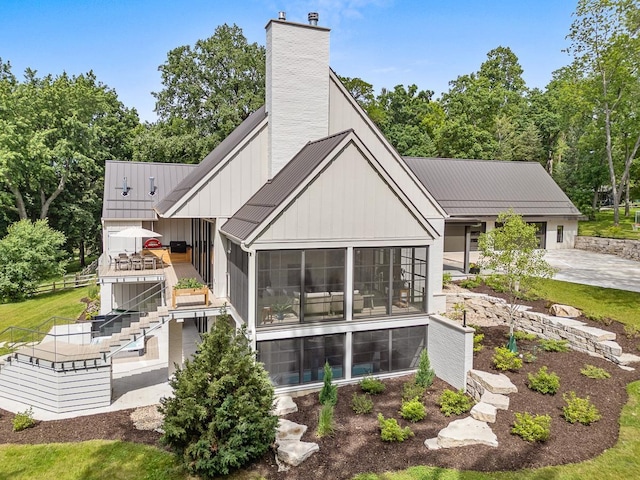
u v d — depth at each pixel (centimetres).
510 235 1416
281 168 1623
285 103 1611
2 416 1273
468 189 2850
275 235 1285
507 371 1327
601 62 2944
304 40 1620
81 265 4716
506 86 5944
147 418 1245
